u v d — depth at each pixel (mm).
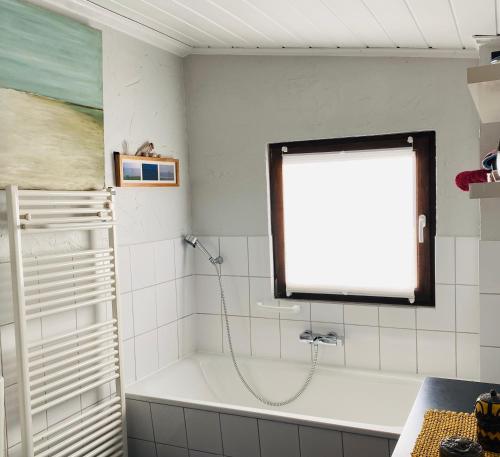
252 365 3471
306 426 2482
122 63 3064
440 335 3078
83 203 2611
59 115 2578
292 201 3449
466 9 2037
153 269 3311
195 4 2594
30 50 2432
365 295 3301
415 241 3150
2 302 2316
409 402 3016
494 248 2559
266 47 3281
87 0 2650
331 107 3256
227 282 3619
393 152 3158
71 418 2639
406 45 2875
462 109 2947
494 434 1347
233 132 3537
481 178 1772
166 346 3428
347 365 3322
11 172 2338
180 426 2807
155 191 3340
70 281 2518
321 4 2242
